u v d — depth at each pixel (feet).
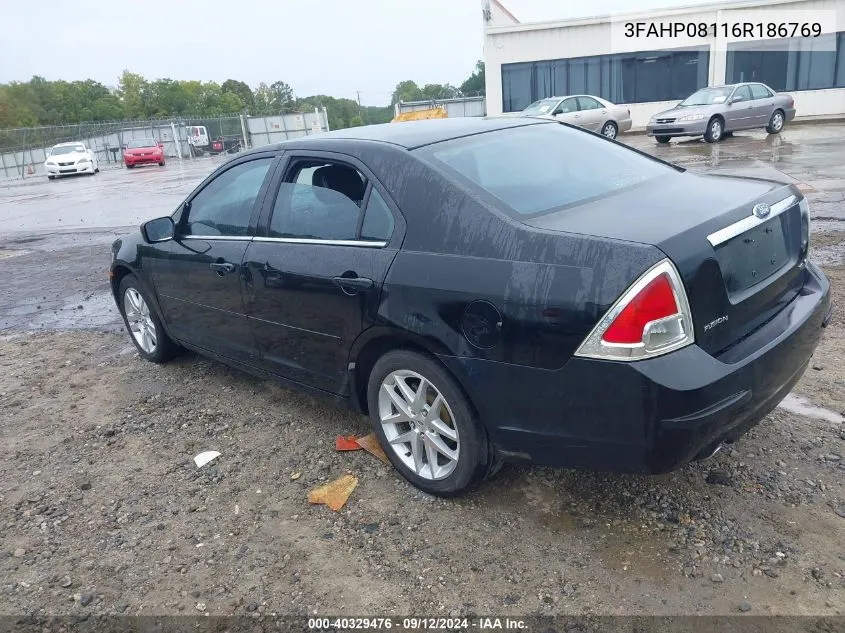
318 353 11.80
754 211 9.20
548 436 8.91
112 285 17.94
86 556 10.18
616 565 8.98
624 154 12.46
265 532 10.36
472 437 9.77
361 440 12.53
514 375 8.89
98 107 371.76
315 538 10.11
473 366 9.22
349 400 11.81
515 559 9.27
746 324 9.01
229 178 13.89
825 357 14.37
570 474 10.99
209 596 9.15
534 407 8.87
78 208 55.67
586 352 8.22
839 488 10.07
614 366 8.07
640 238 8.20
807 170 38.81
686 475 10.64
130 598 9.25
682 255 8.03
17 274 30.19
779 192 10.02
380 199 10.61
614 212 9.33
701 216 8.79
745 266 8.95
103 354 18.72
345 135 12.17
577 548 9.36
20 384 16.99
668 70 84.48
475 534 9.83
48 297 25.66
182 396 15.48
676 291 7.94
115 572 9.77
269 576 9.41
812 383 13.28
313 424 13.60
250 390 15.49
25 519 11.21
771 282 9.42
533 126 12.69
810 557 8.80
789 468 10.62
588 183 10.78
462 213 9.64
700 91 65.62
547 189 10.29
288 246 11.96
